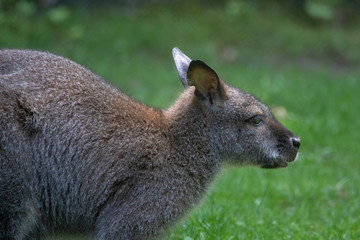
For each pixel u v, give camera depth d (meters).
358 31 33.06
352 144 17.55
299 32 31.19
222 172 10.45
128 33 28.36
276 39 30.22
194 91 9.96
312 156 16.75
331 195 14.55
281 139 10.38
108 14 29.94
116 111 9.62
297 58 29.22
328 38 31.00
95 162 9.32
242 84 22.77
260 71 25.67
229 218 12.09
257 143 10.23
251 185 14.69
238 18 31.48
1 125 8.93
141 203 9.29
